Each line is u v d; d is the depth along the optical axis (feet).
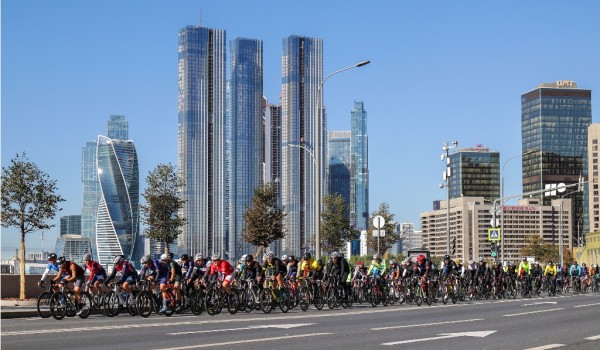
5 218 117.80
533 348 52.95
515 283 153.79
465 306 114.32
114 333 62.90
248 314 91.76
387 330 67.82
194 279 91.97
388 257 264.31
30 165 121.60
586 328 72.33
